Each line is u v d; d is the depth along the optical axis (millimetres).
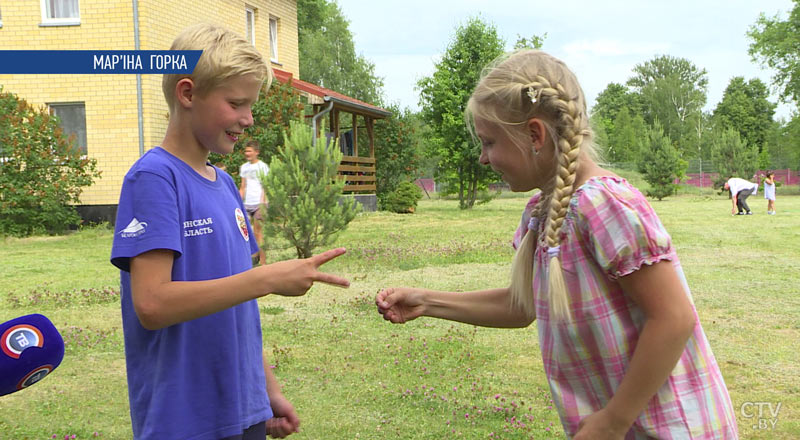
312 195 10625
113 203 16188
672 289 1362
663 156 34969
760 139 79125
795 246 12367
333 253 1609
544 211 1599
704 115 89625
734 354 5230
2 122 14578
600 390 1501
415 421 3830
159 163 1664
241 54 1672
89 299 7566
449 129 24797
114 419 3914
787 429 3711
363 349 5375
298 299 7629
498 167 1566
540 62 1498
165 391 1673
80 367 4965
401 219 20219
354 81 51281
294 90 18484
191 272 1698
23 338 1312
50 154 14859
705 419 1430
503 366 4930
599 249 1400
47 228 15281
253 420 1837
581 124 1471
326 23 52656
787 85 44969
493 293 1944
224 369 1753
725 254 11305
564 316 1474
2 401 4207
